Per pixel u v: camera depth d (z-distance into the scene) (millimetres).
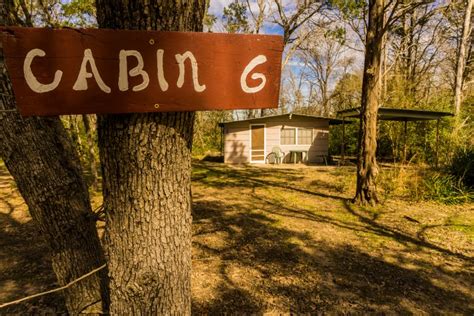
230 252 3908
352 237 4469
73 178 1601
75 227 1603
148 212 1052
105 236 1144
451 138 10781
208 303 2791
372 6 5641
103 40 871
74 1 5387
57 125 1577
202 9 1028
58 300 2811
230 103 1007
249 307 2734
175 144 1050
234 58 990
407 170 8445
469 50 17609
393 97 14289
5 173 11203
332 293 2959
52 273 3361
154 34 904
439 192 6668
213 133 22375
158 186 1047
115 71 895
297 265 3547
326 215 5609
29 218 5453
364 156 6188
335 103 26625
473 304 2789
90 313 1688
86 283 1674
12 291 2992
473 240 4352
